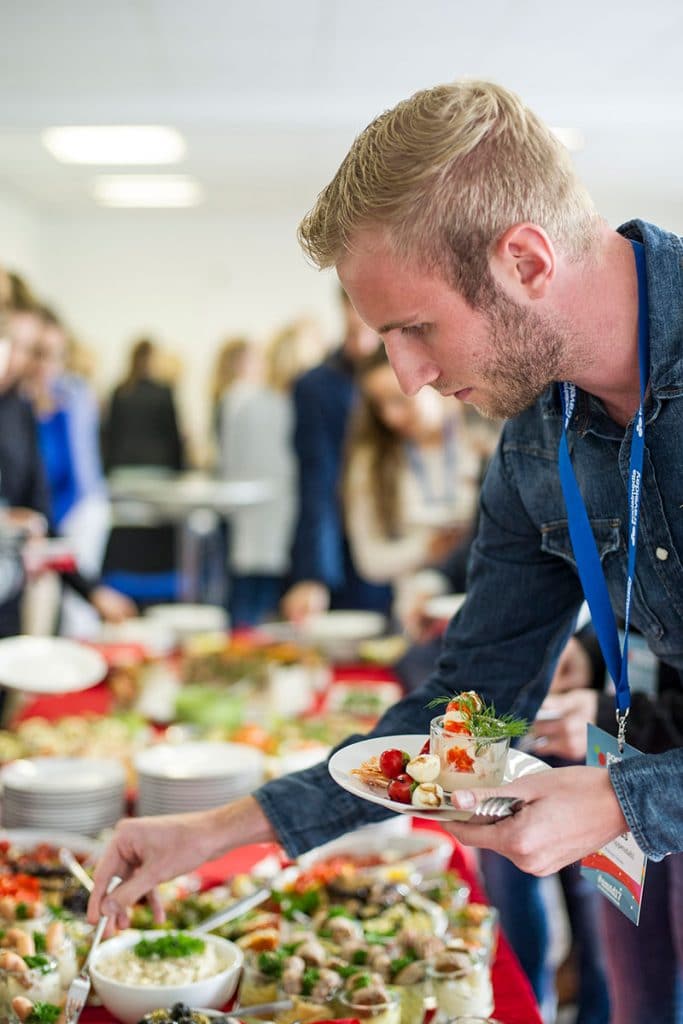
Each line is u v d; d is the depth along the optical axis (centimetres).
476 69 532
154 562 746
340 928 159
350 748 131
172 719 309
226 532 730
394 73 543
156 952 147
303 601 470
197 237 882
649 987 185
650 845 113
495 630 157
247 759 243
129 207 835
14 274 561
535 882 267
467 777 120
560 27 465
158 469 792
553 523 145
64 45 492
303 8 439
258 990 146
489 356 117
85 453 691
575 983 298
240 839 154
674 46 491
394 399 441
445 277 112
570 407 133
